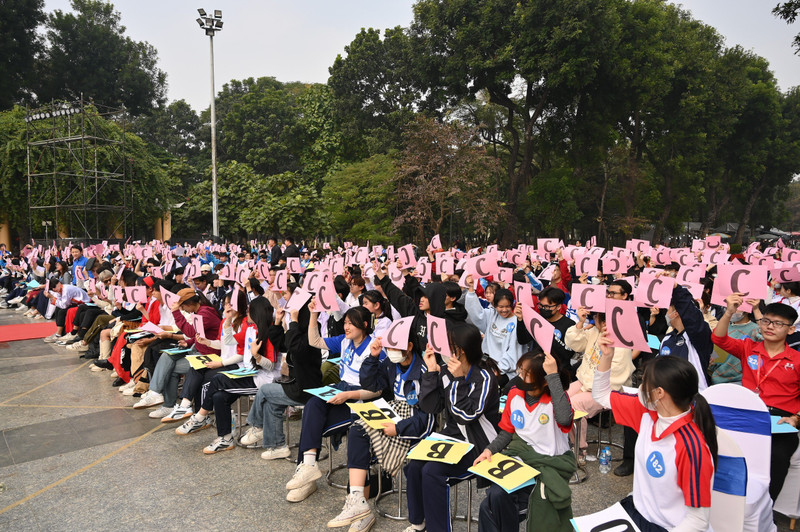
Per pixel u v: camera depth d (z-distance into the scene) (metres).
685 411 2.65
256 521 4.18
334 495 4.62
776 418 4.07
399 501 4.28
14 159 24.80
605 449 5.01
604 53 26.12
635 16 29.73
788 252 9.54
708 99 33.53
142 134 54.47
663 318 6.19
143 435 6.04
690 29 35.25
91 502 4.50
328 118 44.19
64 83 42.31
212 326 6.69
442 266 8.62
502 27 26.58
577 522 2.89
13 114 26.95
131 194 27.30
